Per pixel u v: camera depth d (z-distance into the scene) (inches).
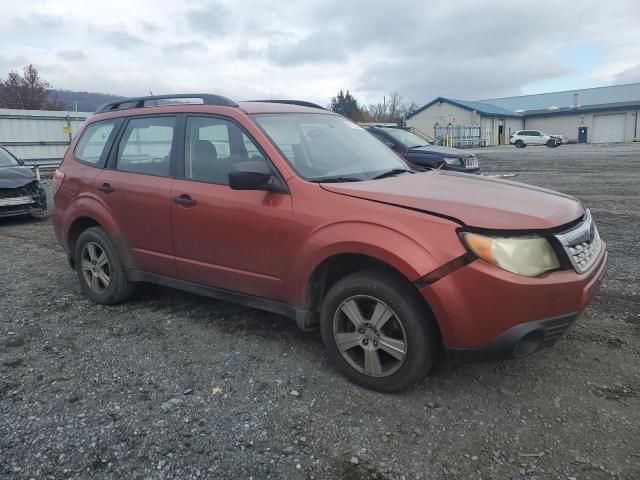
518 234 114.4
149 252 177.3
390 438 112.3
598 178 619.5
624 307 180.1
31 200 398.9
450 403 124.9
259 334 167.5
